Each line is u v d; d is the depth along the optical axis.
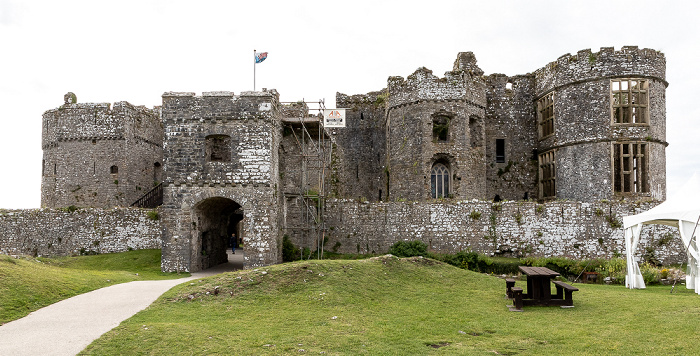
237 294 15.64
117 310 14.31
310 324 12.62
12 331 12.05
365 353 10.21
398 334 11.69
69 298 16.09
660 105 33.53
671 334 11.01
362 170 43.38
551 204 28.66
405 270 19.05
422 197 34.09
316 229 30.80
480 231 29.16
